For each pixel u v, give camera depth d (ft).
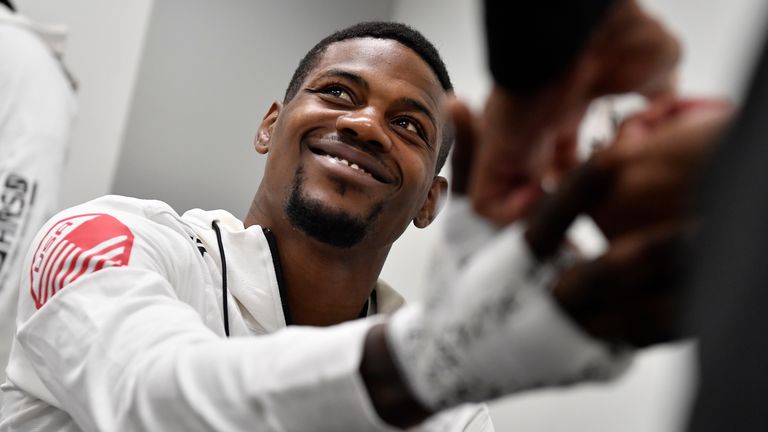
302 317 3.76
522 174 1.18
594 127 1.14
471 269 1.28
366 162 3.51
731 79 1.01
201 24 7.41
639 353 1.22
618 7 1.03
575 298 1.16
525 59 1.04
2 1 6.01
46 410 3.00
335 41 3.99
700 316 0.87
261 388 1.59
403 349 1.44
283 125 3.68
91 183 7.07
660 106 1.05
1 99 5.27
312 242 3.59
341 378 1.48
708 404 0.81
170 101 7.27
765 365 0.76
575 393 3.67
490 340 1.24
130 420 1.84
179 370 1.77
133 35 7.28
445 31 6.81
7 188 5.07
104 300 2.35
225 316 3.34
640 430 2.84
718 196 0.87
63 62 6.95
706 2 1.44
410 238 6.77
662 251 1.06
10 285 4.93
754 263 0.79
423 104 3.74
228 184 7.41
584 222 1.21
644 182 1.05
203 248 3.42
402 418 1.46
